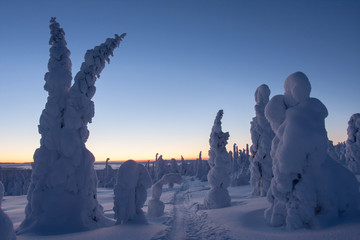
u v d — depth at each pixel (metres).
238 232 9.00
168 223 12.47
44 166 11.11
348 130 26.36
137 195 11.39
